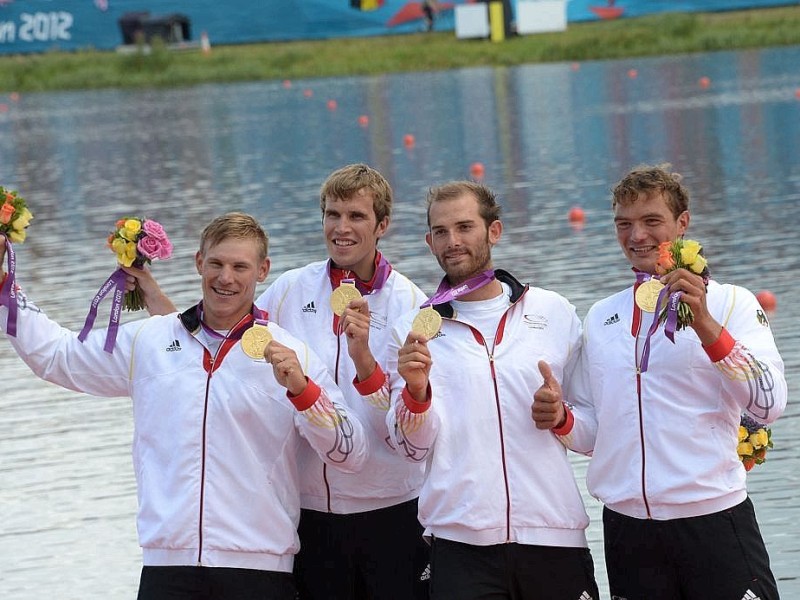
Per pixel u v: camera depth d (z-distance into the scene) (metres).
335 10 80.25
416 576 7.64
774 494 10.44
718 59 62.41
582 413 7.14
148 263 7.91
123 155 39.69
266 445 7.08
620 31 74.69
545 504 7.01
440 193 7.18
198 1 81.00
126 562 9.98
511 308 7.20
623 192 7.13
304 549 7.66
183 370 7.13
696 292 6.53
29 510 11.13
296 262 20.56
